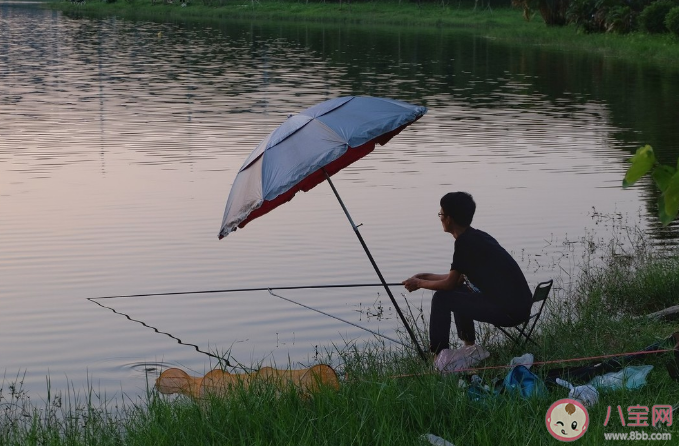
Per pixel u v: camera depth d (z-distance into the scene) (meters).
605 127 21.34
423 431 5.02
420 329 7.91
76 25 76.62
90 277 9.59
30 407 6.33
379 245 10.84
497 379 5.78
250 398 5.48
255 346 7.66
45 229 11.47
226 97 27.77
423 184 14.48
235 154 17.19
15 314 8.43
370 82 33.06
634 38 53.59
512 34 63.09
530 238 11.17
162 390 6.38
